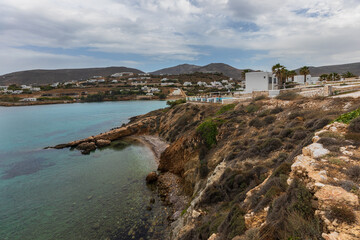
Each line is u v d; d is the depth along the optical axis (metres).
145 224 15.63
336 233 3.89
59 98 163.88
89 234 14.79
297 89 35.25
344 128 8.91
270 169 11.52
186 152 25.25
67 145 39.59
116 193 20.61
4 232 15.41
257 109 26.25
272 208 5.98
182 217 14.41
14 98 159.50
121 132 46.62
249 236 5.52
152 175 23.28
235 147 17.48
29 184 23.42
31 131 54.56
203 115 39.12
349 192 4.71
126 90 193.50
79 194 20.66
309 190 5.29
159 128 49.03
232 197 11.47
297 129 14.94
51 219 16.69
